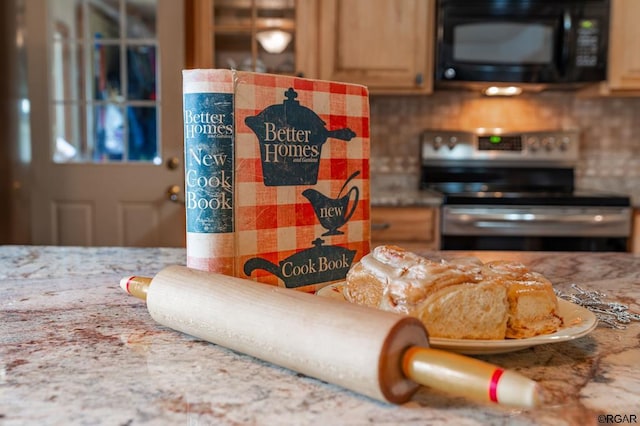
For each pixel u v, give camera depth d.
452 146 2.69
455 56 2.36
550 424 0.40
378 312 0.44
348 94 0.75
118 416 0.41
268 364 0.51
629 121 2.73
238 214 0.64
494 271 0.57
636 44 2.36
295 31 2.40
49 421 0.40
